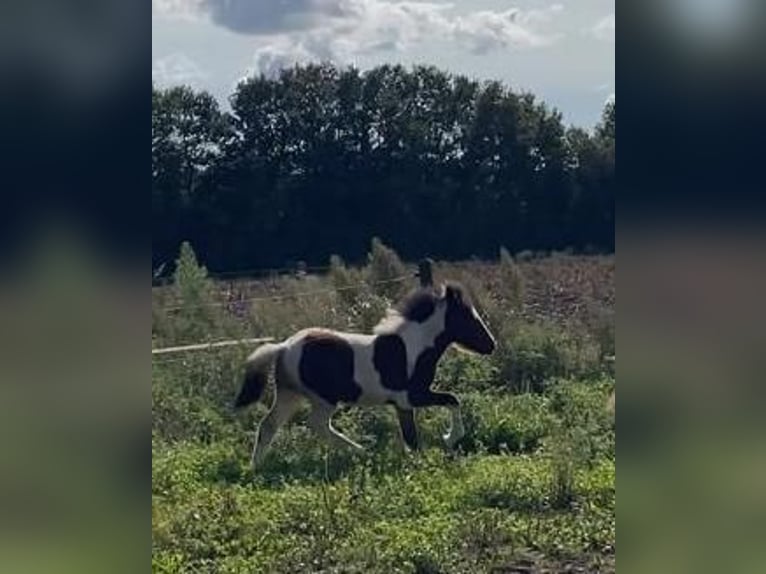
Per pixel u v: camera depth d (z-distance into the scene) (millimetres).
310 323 16141
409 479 9789
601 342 15641
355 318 16172
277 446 11133
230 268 48344
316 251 50094
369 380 11328
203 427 11898
